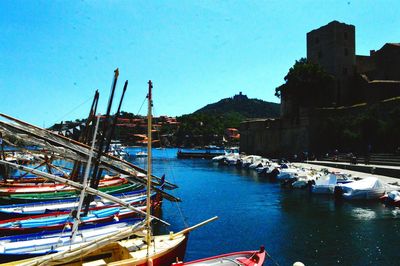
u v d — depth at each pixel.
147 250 12.88
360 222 24.34
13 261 12.85
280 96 83.88
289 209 29.59
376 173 41.47
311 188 39.06
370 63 83.19
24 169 13.93
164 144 185.38
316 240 20.53
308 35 85.00
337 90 76.50
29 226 16.91
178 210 29.58
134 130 157.88
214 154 113.75
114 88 19.06
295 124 72.38
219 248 19.30
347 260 17.22
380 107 57.66
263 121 86.44
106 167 19.88
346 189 32.94
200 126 192.00
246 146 95.19
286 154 75.94
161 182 23.88
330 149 65.94
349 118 63.66
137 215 20.48
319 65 76.44
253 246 19.62
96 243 11.99
